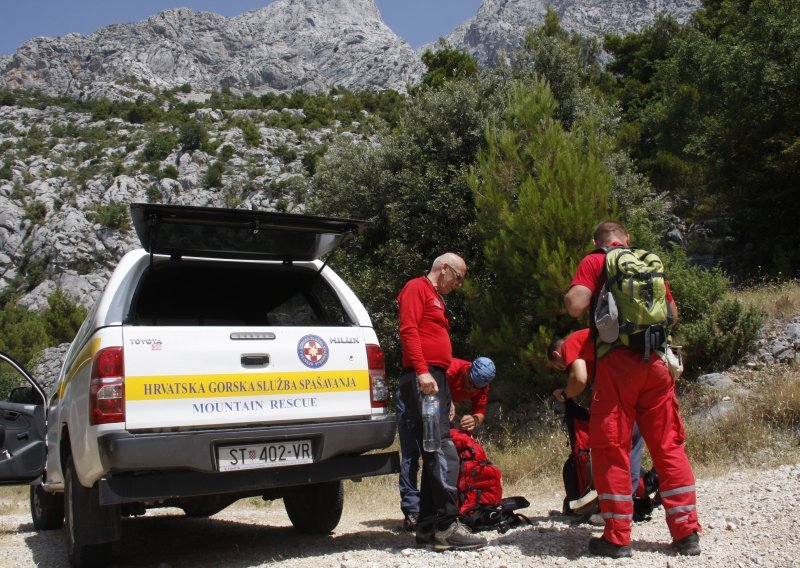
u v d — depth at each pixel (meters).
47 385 36.62
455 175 13.47
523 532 4.75
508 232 10.51
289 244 5.08
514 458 8.66
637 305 3.89
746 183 18.30
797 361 9.26
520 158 11.02
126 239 79.62
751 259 18.73
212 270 5.21
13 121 130.25
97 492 4.45
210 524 6.86
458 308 12.10
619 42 36.19
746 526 4.42
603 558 3.91
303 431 4.40
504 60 15.46
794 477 5.79
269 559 4.64
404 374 4.66
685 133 21.52
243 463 4.26
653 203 14.38
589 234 9.71
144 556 5.10
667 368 3.99
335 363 4.69
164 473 4.16
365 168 14.58
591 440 4.03
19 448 7.23
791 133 17.22
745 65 17.45
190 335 4.33
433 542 4.51
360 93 140.88
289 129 107.88
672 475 3.98
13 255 83.88
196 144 96.25
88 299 75.69
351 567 4.05
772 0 17.75
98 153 101.25
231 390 4.33
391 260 13.50
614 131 15.43
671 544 4.17
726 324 9.81
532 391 10.50
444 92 14.58
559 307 9.42
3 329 43.88
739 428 8.01
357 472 4.61
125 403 4.09
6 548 6.00
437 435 4.32
